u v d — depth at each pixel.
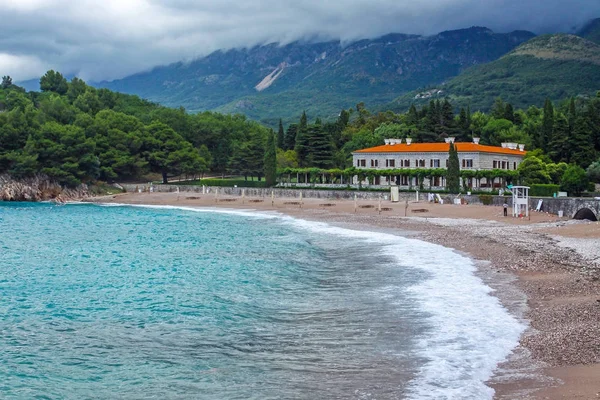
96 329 32.75
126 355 28.22
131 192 164.25
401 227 78.94
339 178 154.62
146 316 35.28
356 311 34.53
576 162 136.62
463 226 76.81
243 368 25.86
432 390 22.23
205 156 192.12
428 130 183.00
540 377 22.77
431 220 86.69
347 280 44.28
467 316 32.06
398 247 59.91
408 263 49.81
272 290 41.75
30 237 78.38
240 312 35.53
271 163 151.50
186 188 160.12
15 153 154.75
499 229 70.75
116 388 24.25
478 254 53.03
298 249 61.94
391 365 25.14
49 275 49.97
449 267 47.09
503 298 35.78
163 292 41.84
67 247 68.06
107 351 28.91
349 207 110.31
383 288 40.34
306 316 34.16
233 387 23.73
